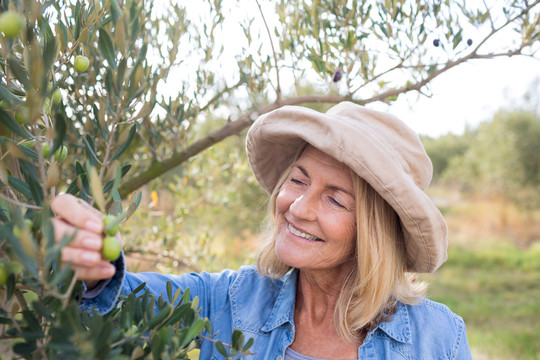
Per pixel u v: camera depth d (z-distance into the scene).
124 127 0.72
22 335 0.59
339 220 1.03
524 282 8.81
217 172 2.52
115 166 0.67
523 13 1.46
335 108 1.13
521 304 7.61
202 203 2.42
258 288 1.24
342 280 1.13
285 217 1.08
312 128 1.00
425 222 0.98
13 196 0.63
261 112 1.48
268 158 1.25
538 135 13.53
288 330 1.13
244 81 1.55
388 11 1.49
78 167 0.71
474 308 7.35
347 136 0.95
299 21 1.58
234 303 1.20
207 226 2.49
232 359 0.74
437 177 16.92
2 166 0.61
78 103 1.08
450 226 13.36
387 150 0.98
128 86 0.66
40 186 0.60
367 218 1.03
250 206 3.55
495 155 14.19
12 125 0.56
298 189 1.07
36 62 0.50
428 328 1.15
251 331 1.15
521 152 13.66
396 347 1.11
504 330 6.44
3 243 0.59
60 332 0.53
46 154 0.69
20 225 0.48
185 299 0.77
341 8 1.50
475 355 5.68
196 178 2.40
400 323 1.13
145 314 0.67
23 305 0.66
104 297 0.76
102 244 0.59
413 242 1.07
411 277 1.26
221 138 1.46
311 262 1.05
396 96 1.61
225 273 1.29
